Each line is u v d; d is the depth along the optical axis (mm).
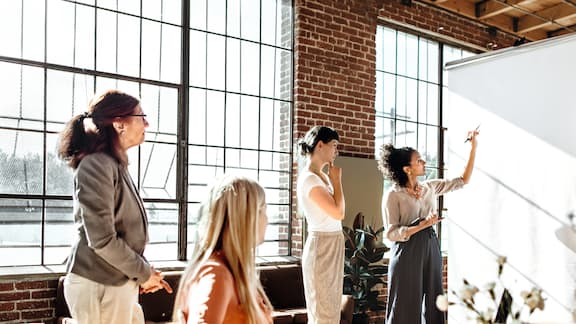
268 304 1583
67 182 4250
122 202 2193
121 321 2131
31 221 4074
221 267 1432
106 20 4488
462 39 6992
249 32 5320
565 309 3080
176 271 4488
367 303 5023
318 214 3197
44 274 3973
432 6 6676
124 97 2285
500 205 3447
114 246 2066
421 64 6723
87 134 2201
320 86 5582
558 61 3209
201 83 4992
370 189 5758
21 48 4066
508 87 3457
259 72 5363
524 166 3340
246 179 1556
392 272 3537
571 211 3094
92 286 2094
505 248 3395
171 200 4754
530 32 7680
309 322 3221
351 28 5855
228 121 5137
